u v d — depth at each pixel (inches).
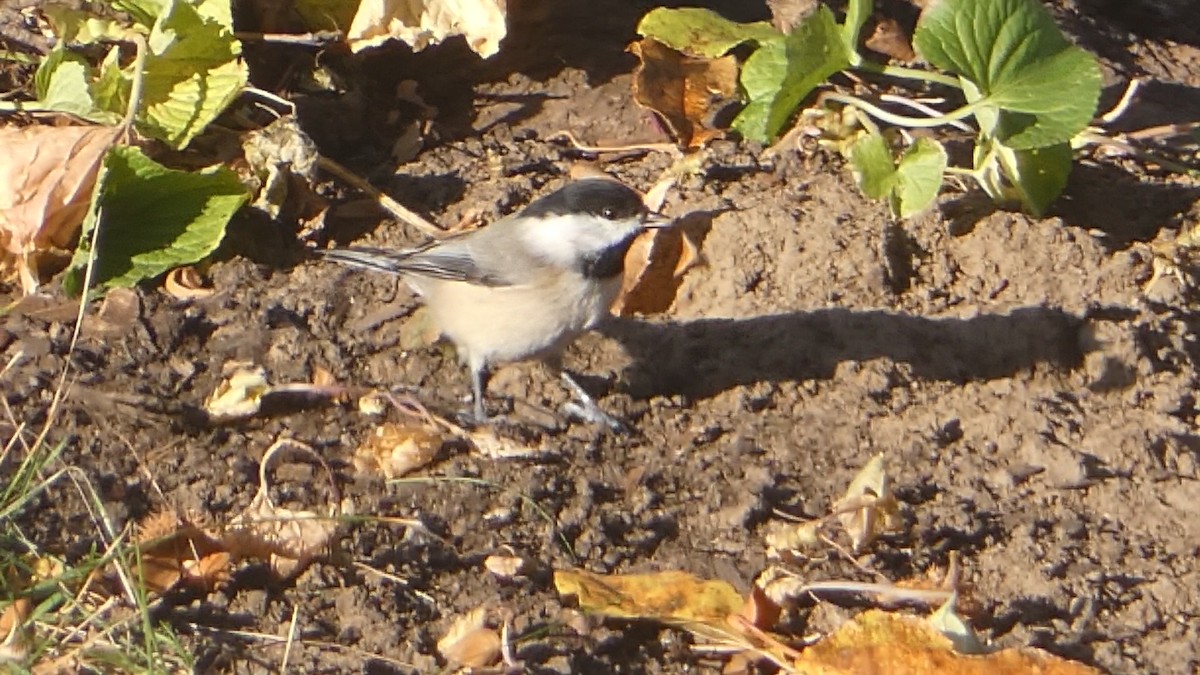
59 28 457.7
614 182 404.2
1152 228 460.1
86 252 406.9
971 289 430.3
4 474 354.6
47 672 311.4
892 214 438.0
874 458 377.7
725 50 474.3
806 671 327.9
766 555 367.2
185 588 340.5
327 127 473.1
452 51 501.4
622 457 391.5
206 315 411.5
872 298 425.4
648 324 427.8
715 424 399.9
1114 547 372.8
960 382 410.0
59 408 374.9
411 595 345.7
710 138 479.5
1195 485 385.1
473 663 328.8
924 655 328.2
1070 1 566.6
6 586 324.5
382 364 411.8
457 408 404.5
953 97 503.2
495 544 361.7
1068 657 346.0
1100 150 491.2
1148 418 402.6
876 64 487.8
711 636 342.0
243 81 441.7
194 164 448.1
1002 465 390.6
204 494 362.6
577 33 512.4
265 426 386.0
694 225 439.5
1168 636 352.8
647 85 477.1
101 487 358.3
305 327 415.8
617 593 343.9
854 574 363.6
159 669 314.8
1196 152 498.6
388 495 370.3
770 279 430.3
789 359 413.7
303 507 364.2
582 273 394.6
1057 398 405.7
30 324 398.3
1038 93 431.2
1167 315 422.0
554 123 487.5
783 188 456.4
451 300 402.9
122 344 397.4
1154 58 552.7
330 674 323.9
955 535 373.7
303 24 481.1
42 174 412.5
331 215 449.4
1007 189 448.8
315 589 344.8
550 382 410.0
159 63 438.0
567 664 330.0
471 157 474.0
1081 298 425.4
